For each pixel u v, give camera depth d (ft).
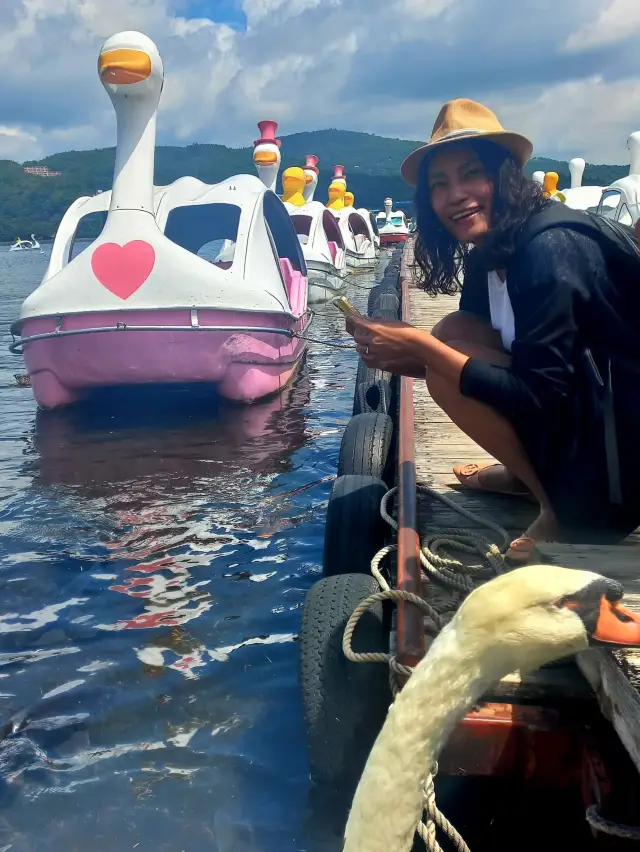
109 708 12.25
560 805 9.33
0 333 56.39
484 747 8.46
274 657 13.55
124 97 29.27
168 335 29.45
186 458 25.00
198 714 12.07
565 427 9.77
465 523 12.95
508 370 9.61
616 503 9.87
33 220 548.31
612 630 5.37
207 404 32.22
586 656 8.11
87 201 37.55
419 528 12.79
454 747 8.50
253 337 31.09
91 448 26.32
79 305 29.22
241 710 12.15
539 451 9.91
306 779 10.64
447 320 11.82
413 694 5.27
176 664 13.42
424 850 9.05
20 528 19.36
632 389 9.58
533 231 9.42
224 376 31.24
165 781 10.68
